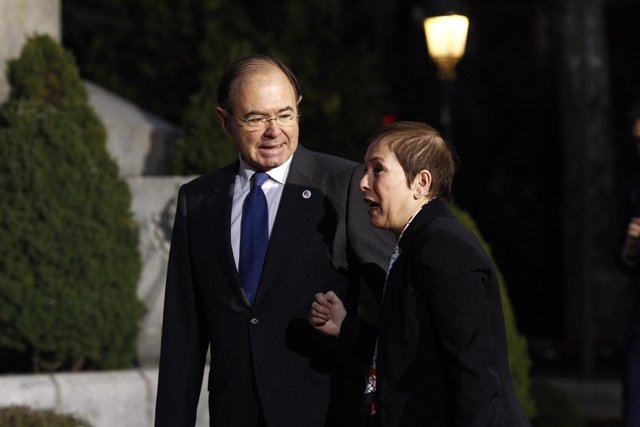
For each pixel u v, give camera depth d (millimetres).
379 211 8453
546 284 39781
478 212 40125
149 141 17391
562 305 39625
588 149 36438
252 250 9234
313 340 9094
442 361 7934
